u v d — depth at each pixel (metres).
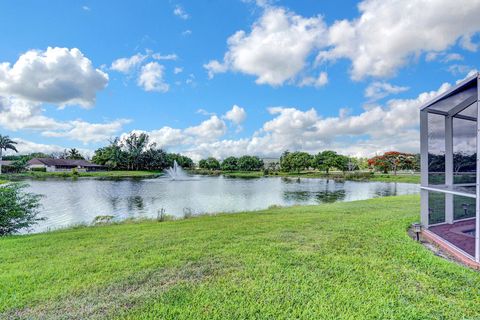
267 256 4.50
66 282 3.63
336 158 56.38
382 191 24.75
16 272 4.01
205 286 3.43
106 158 68.19
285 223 7.27
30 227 9.76
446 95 4.73
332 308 2.85
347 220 7.42
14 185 8.59
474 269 3.83
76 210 14.43
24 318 2.78
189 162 84.56
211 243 5.41
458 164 5.95
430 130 5.99
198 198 19.58
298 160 63.59
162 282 3.58
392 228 6.27
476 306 2.84
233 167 79.06
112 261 4.43
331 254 4.52
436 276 3.57
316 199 19.17
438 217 6.05
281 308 2.88
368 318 2.65
